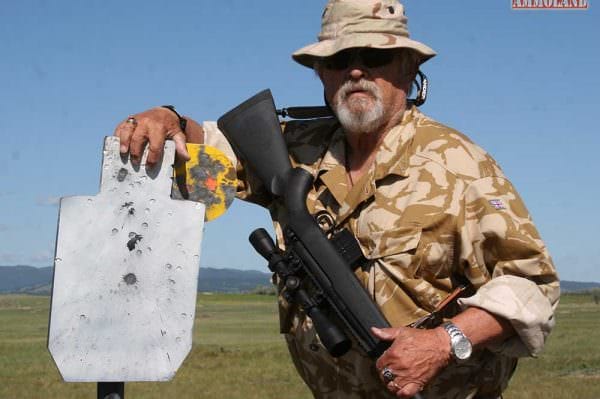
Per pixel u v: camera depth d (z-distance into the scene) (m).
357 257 3.29
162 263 2.68
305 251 3.29
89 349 2.63
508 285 3.05
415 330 2.98
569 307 71.69
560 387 17.67
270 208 3.72
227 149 3.80
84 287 2.64
